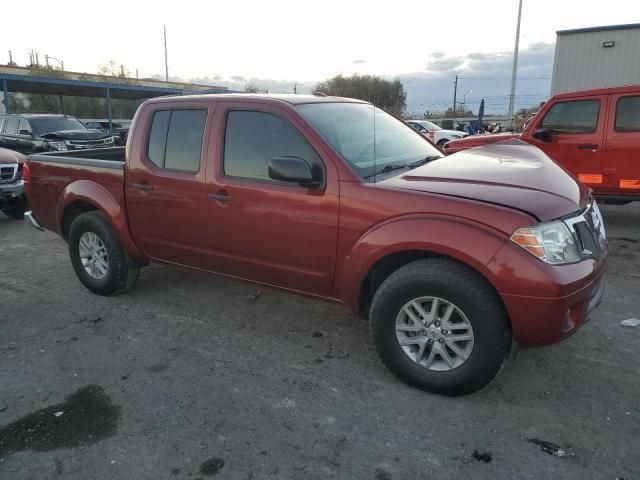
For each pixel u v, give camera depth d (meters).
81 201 4.85
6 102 24.19
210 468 2.67
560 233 2.89
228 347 3.93
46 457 2.78
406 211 3.12
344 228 3.35
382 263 3.35
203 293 4.98
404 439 2.85
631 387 3.26
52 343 4.05
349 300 3.45
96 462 2.73
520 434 2.86
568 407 3.08
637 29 17.00
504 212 2.88
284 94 4.08
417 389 3.29
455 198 3.03
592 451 2.71
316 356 3.77
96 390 3.39
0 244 7.06
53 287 5.26
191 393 3.33
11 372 3.63
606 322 4.17
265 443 2.84
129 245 4.60
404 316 3.23
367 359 3.71
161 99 4.33
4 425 3.06
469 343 3.03
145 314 4.54
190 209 4.09
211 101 4.00
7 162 8.14
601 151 7.04
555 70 18.81
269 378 3.49
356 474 2.60
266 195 3.65
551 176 3.39
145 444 2.86
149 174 4.30
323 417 3.05
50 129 15.08
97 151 5.81
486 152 4.07
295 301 4.75
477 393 3.24
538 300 2.78
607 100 6.95
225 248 3.99
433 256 3.18
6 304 4.85
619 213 8.12
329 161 3.42
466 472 2.59
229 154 3.89
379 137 4.01
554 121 7.45
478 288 2.93
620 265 5.56
